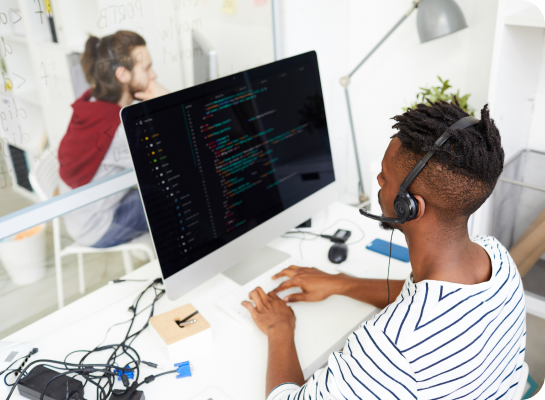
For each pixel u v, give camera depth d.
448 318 0.65
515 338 0.75
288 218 1.30
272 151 1.23
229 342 1.01
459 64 1.73
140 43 1.38
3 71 1.12
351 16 1.97
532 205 1.41
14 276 1.34
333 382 0.69
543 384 1.48
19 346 1.01
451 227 0.68
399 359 0.64
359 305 1.10
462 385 0.67
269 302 1.07
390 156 0.73
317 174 1.36
